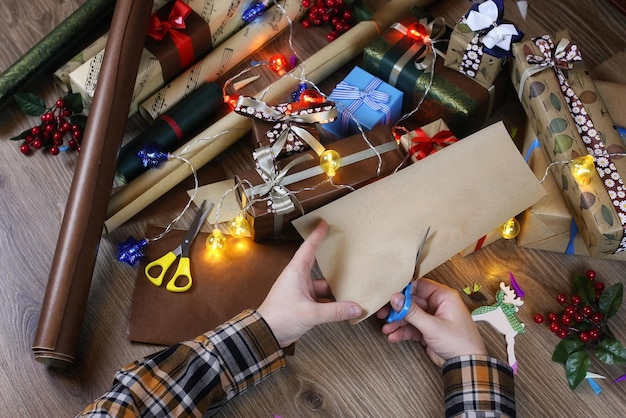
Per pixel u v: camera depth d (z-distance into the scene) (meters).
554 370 1.15
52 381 1.14
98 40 1.29
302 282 1.06
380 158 1.19
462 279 1.21
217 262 1.20
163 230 1.22
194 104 1.26
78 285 1.10
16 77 1.27
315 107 1.20
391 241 1.11
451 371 1.06
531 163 1.22
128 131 1.30
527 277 1.21
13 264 1.21
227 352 1.02
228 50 1.32
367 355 1.16
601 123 1.16
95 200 1.12
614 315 1.17
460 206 1.14
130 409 0.96
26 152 1.27
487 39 1.18
